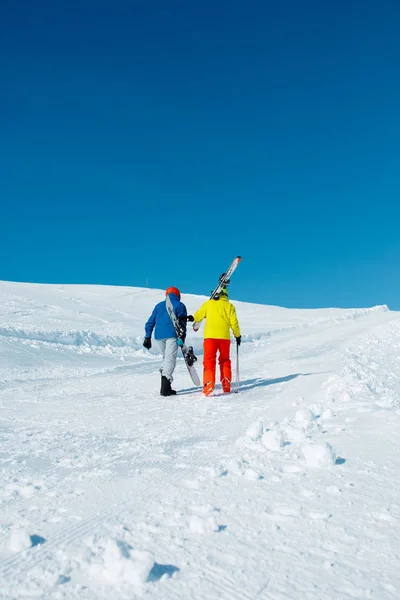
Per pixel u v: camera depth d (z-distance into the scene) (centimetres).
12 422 535
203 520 207
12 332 1639
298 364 1037
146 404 649
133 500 246
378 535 197
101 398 726
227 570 172
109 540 185
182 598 156
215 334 721
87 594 158
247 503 234
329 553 183
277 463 298
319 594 158
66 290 3061
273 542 193
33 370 1193
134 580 164
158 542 194
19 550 191
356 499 236
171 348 748
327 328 2316
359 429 385
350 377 670
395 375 926
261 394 676
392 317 2438
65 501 251
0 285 2983
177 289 779
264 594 158
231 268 729
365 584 163
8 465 333
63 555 185
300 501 235
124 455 349
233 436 400
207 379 702
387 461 297
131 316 2375
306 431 375
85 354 1556
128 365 1342
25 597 157
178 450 353
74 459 343
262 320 2742
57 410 621
